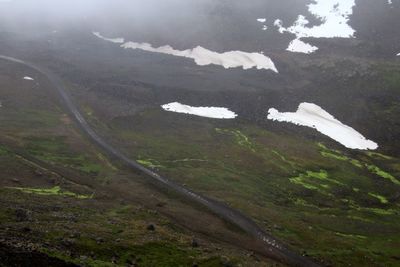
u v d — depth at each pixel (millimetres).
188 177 129250
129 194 110062
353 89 197500
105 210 89562
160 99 192500
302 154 154125
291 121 179250
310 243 98000
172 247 71375
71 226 70250
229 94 195375
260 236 97438
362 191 133375
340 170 145125
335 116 183000
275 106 188875
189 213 104000
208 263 68375
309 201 125500
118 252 63688
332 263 89812
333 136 169750
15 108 174625
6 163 111812
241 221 103688
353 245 99812
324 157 153000
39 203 84062
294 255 90750
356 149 162000
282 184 134125
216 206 110875
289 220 109000
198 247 76312
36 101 185500
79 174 120438
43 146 140250
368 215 119625
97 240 65500
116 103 188625
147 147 152375
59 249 57000
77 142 148625
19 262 47156
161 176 127875
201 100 191875
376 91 194500
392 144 165875
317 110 186875
